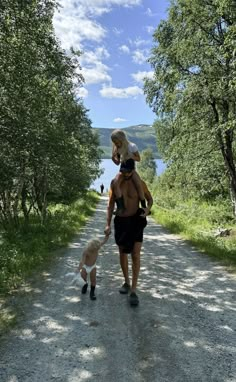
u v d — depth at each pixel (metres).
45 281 6.79
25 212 16.27
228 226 18.52
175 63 19.56
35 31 10.44
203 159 21.73
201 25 17.03
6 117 10.16
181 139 20.66
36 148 11.15
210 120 18.42
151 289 6.29
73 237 13.00
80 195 35.44
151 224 19.66
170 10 18.16
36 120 11.21
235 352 3.92
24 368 3.58
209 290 6.27
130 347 4.03
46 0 10.87
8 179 10.90
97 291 6.15
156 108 23.39
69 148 15.80
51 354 3.87
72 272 7.53
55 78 12.95
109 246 11.45
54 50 11.59
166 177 37.81
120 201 5.30
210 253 9.92
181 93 18.94
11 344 4.11
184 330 4.49
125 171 5.26
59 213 19.44
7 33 9.66
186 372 3.50
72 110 19.34
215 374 3.47
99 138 47.62
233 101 16.53
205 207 25.95
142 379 3.38
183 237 13.96
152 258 9.43
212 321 4.79
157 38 20.78
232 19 14.39
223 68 16.33
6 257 7.81
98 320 4.82
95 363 3.68
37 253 9.08
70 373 3.49
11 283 6.52
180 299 5.73
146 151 94.56
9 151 10.48
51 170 15.80
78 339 4.23
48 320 4.82
